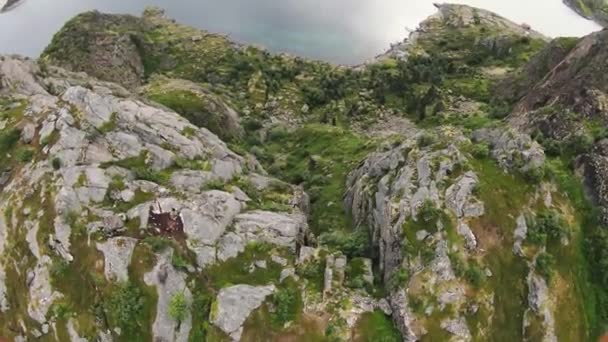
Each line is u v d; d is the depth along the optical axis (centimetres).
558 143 7381
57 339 5903
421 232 5972
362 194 7556
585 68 9531
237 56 17038
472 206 5984
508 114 11569
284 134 12562
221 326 5588
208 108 11969
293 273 5938
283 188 7856
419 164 6588
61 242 6159
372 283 6038
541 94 10300
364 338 5469
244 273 5959
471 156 6575
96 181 6462
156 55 17212
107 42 16175
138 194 6406
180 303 5700
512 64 15588
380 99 14338
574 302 5972
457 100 13738
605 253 6284
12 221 6519
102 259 5962
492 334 5538
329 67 16725
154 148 7044
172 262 5903
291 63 16962
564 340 5775
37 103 7756
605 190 6650
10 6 19900
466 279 5644
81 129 6950
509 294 5728
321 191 9288
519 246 5912
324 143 11531
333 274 5925
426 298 5581
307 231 6769
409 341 5428
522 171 6412
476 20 18462
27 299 6134
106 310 5794
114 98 7456
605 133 7369
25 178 6756
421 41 17750
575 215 6556
